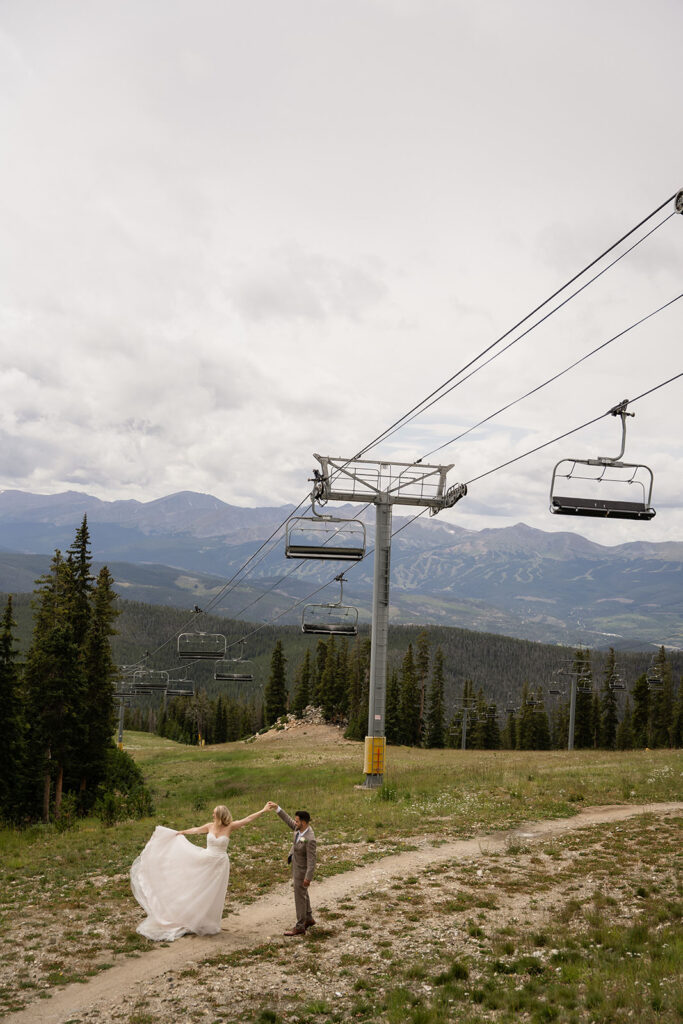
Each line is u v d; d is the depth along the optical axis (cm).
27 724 4850
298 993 995
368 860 1778
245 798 3372
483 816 2291
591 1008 901
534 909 1373
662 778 2959
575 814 2333
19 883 1641
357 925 1283
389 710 12019
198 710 17812
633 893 1447
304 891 1244
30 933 1254
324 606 3384
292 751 8112
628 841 1891
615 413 1814
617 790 2734
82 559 5609
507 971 1059
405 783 3189
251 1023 903
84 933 1252
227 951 1158
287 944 1190
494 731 13162
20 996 988
